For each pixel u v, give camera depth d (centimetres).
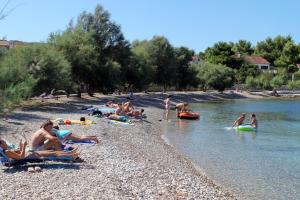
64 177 1445
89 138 2227
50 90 4591
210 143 2897
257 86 12875
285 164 2223
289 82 13325
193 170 2005
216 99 9900
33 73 4209
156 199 1336
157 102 6962
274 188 1744
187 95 9338
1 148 1529
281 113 6022
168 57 9088
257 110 6562
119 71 6362
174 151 2517
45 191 1277
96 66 5925
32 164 1574
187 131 3522
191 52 10906
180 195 1434
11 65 3591
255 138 3194
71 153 1655
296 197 1622
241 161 2286
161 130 3541
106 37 6700
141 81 7544
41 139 1669
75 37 5897
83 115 3653
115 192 1324
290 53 16438
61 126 2861
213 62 14275
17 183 1348
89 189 1323
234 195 1605
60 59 4594
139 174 1641
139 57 7675
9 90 2962
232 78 11738
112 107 4325
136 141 2681
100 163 1723
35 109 3934
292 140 3117
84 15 6681
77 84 5897
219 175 1945
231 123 4241
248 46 18650
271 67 16938
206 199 1448
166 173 1770
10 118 3022
